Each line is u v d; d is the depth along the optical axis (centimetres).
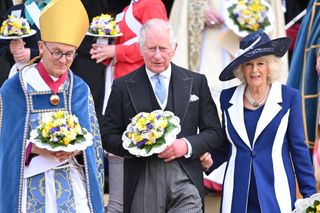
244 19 2759
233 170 2145
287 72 2914
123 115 2150
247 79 2139
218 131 2156
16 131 1973
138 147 2053
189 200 2105
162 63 2116
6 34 2534
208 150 2134
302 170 2125
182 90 2141
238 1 2786
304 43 2728
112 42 2647
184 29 2841
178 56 2836
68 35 1966
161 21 2130
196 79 2169
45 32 1967
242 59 2112
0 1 2875
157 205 2106
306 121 2688
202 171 2183
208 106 2167
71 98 2020
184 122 2131
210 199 2839
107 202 2786
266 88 2159
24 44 2588
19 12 2675
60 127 1923
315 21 2703
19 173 1962
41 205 1966
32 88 2000
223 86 2823
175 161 2117
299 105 2144
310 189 2119
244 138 2136
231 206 2134
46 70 2005
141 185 2120
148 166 2119
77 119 1967
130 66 2600
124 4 3100
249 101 2162
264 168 2117
